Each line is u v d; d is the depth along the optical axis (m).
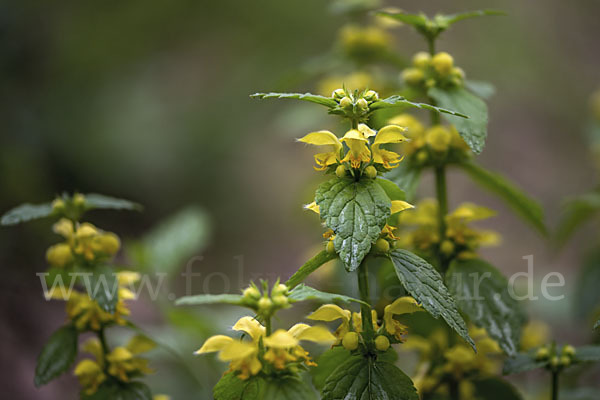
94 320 3.84
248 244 11.13
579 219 6.45
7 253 8.41
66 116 10.97
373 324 3.15
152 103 11.86
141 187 11.41
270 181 12.07
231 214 11.57
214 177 11.94
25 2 11.10
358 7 6.55
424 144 4.11
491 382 4.23
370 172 2.96
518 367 3.89
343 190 2.90
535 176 11.96
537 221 4.32
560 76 13.30
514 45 13.27
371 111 2.97
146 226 10.96
